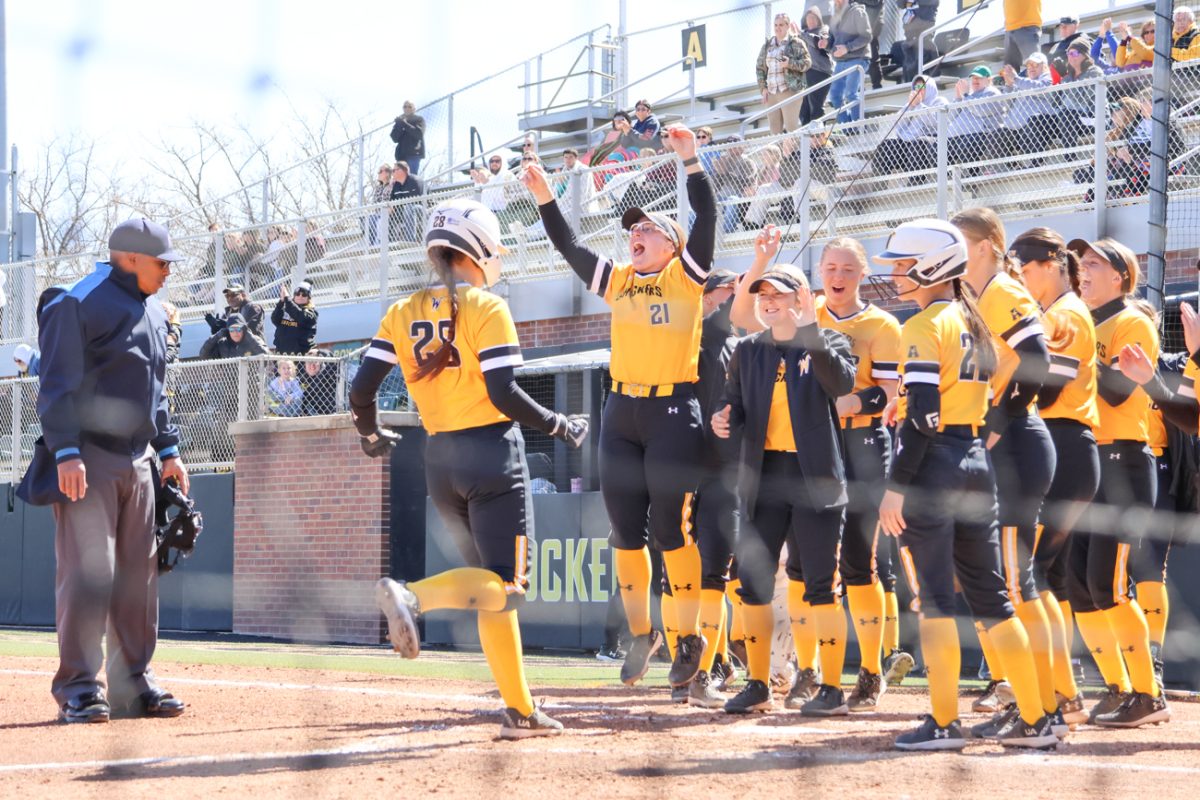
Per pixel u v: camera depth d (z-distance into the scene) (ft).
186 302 176.14
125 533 55.01
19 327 181.88
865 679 57.93
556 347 134.10
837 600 54.54
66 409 52.39
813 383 52.95
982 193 101.45
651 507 55.93
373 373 46.98
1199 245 90.89
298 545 118.93
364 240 153.89
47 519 137.18
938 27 147.84
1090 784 38.17
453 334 45.03
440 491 46.44
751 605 55.98
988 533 45.44
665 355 54.90
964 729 50.65
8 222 126.82
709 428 59.57
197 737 48.01
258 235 166.50
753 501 54.85
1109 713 54.03
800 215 112.98
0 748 45.60
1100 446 55.31
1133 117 92.48
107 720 52.85
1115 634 54.03
